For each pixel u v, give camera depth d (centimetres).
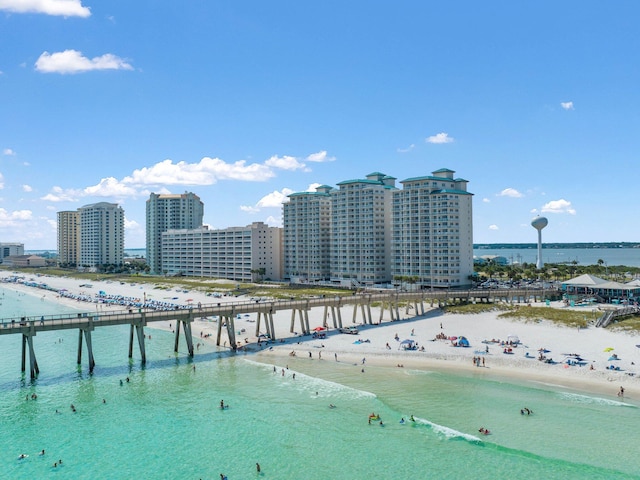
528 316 11025
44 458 5244
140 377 7988
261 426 5975
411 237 18825
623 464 4838
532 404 6438
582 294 13525
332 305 11331
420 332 10725
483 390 7044
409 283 18550
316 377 7838
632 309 10769
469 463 4966
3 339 11088
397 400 6744
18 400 6950
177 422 6131
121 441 5619
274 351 9569
